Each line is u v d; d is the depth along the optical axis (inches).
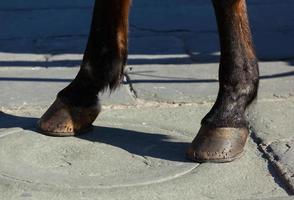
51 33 358.6
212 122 205.2
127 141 219.1
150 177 195.9
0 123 233.6
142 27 369.7
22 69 299.4
